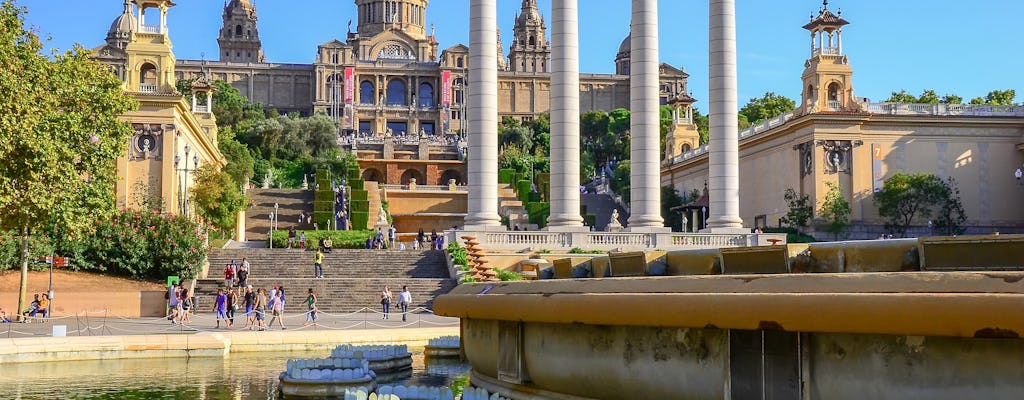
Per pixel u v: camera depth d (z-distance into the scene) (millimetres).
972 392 8453
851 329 8875
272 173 140125
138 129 74625
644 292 11156
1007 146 85125
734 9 57000
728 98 56531
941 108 85688
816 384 9633
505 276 50969
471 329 15797
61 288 47438
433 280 51219
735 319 9805
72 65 38125
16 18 34250
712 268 13016
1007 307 7863
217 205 82250
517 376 13625
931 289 8672
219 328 37906
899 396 8953
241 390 20703
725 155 56594
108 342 27438
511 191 124688
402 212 118375
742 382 10242
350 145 169875
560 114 53969
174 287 43594
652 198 54906
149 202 70562
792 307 9320
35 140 32969
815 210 82062
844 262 11484
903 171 83375
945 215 82000
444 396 17266
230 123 169750
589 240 54531
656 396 11320
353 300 49281
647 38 54688
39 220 36438
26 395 19922
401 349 24266
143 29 77812
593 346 12086
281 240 77688
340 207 104125
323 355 29109
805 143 83750
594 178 144500
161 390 20703
